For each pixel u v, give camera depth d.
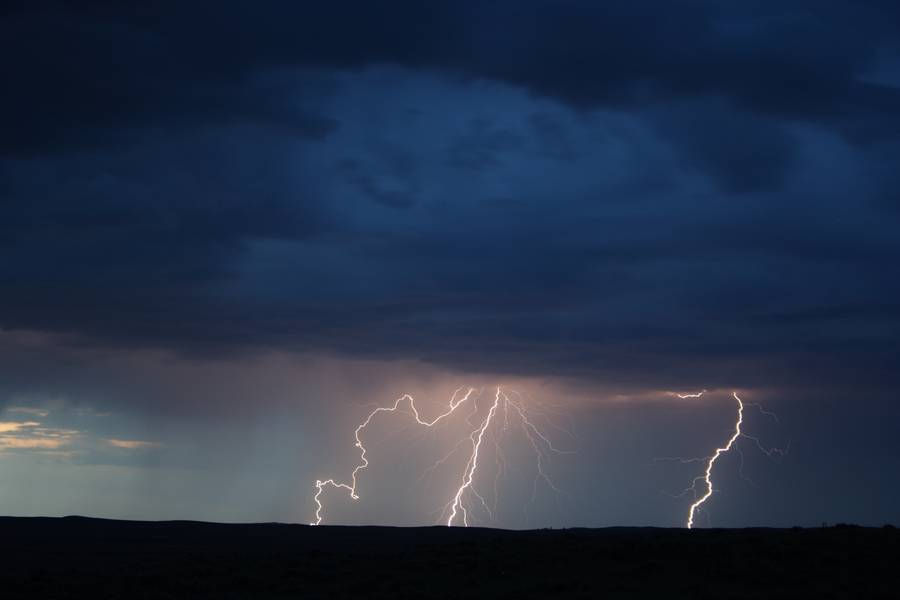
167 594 26.70
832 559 26.33
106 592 27.27
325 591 26.47
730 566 26.14
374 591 26.12
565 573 26.77
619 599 23.78
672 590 24.55
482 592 25.23
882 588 23.70
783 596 23.41
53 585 28.38
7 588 27.97
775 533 31.05
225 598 26.14
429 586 26.27
